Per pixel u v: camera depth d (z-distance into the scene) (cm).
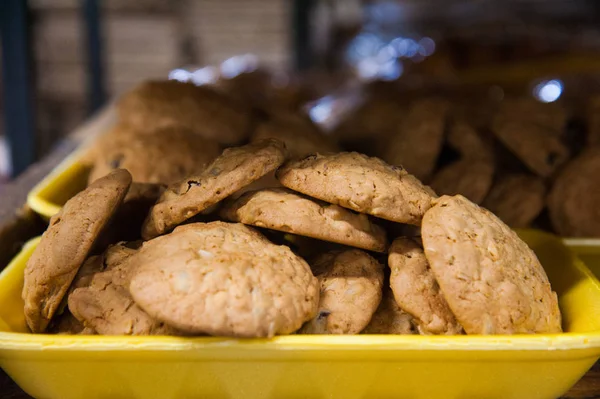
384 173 40
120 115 62
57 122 143
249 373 36
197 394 37
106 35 144
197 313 35
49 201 52
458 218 38
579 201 52
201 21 149
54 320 40
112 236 43
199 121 59
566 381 37
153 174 51
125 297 38
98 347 35
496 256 38
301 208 39
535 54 105
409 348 36
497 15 137
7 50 81
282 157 40
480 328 37
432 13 148
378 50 131
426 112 58
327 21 156
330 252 42
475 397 37
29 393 38
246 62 112
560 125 59
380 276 40
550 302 39
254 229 40
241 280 36
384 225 42
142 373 36
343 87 104
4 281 40
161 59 149
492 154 57
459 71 105
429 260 37
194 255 37
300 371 36
